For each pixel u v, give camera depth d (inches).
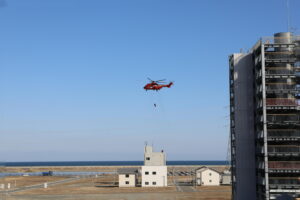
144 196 5226.4
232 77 3752.5
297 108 3272.6
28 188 6535.4
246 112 3580.2
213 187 6496.1
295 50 3400.6
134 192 5772.6
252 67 3629.4
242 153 3531.0
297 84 3390.7
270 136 3270.2
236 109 3592.5
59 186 6939.0
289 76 3336.6
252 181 3494.1
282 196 2682.1
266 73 3410.4
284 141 3299.7
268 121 3297.2
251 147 3533.5
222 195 5255.9
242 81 3624.5
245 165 3516.2
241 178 3506.4
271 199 3179.1
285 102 3299.7
